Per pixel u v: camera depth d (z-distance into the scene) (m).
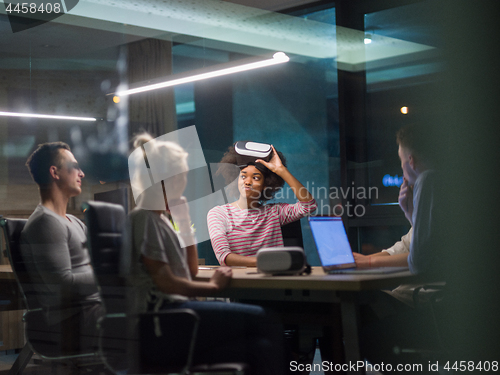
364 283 1.46
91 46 4.94
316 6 4.07
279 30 4.45
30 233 2.03
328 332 1.97
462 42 3.04
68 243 2.09
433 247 1.87
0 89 4.73
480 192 2.35
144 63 4.91
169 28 4.64
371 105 3.80
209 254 4.27
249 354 1.62
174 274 1.57
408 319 1.91
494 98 2.85
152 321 1.52
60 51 4.96
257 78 4.87
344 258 1.89
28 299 1.98
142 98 4.91
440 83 3.16
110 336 1.54
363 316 1.83
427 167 2.12
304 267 1.63
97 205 1.56
